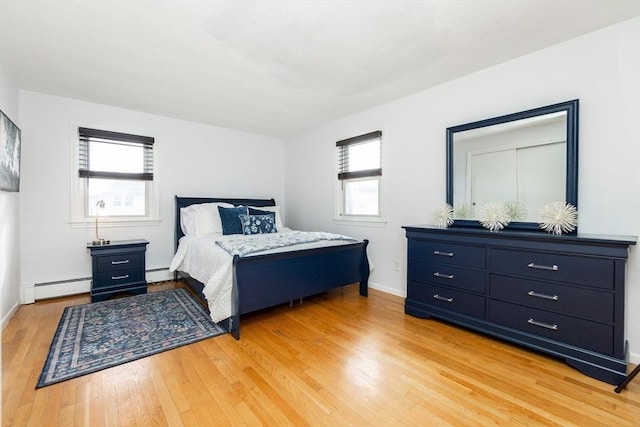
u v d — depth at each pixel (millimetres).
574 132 2074
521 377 1747
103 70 2545
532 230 2271
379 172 3512
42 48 2188
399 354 2018
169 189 3922
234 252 2396
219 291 2387
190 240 3404
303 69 2531
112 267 3137
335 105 3447
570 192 2088
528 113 2283
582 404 1512
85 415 1417
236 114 3781
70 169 3256
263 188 4859
